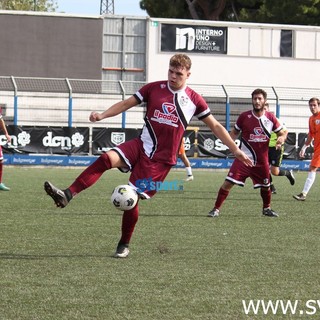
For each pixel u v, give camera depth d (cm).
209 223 2158
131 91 7031
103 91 6719
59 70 6850
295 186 3962
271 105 6706
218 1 9094
